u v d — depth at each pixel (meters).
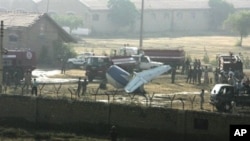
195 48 162.88
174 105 66.12
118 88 77.94
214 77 94.69
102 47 156.00
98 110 57.31
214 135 53.28
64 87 79.75
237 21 180.50
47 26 115.38
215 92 64.31
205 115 53.56
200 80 91.44
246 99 63.88
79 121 57.91
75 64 108.38
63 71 99.94
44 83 77.75
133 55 105.81
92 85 84.56
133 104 57.81
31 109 59.53
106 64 91.94
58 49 115.81
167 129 55.03
